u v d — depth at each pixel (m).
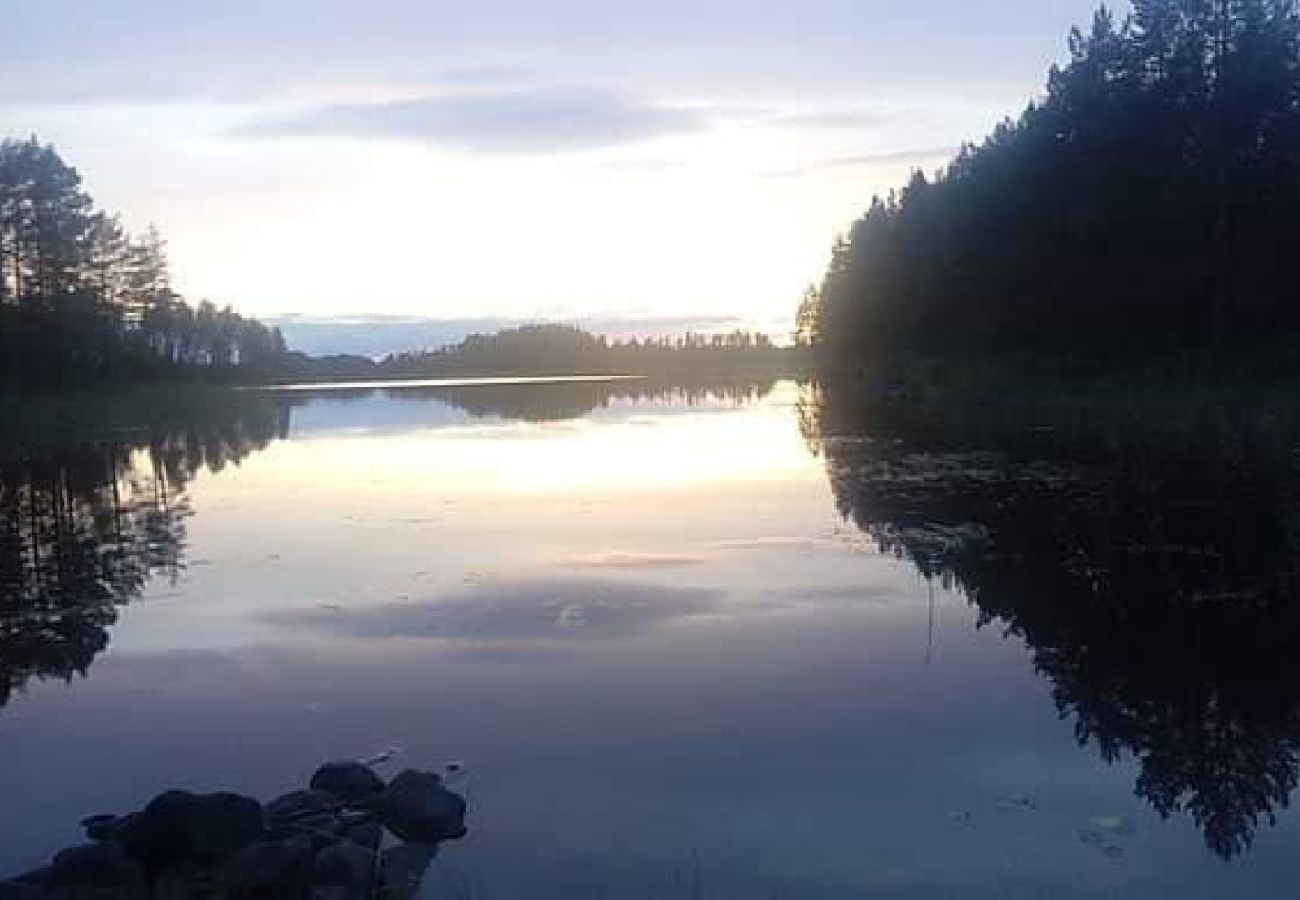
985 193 57.34
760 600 15.40
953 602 14.98
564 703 11.29
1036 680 11.66
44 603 16.66
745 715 10.80
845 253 98.38
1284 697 10.95
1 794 9.47
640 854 8.02
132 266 75.94
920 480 26.92
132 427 57.34
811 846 8.08
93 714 11.42
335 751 10.18
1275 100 40.56
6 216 60.47
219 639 14.21
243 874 7.44
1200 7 42.47
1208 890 7.37
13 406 52.00
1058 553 17.67
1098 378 44.16
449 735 10.46
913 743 9.98
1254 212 41.34
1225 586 15.05
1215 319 41.28
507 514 24.36
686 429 47.72
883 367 72.38
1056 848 7.98
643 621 14.43
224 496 29.64
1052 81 52.06
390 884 7.65
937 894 7.38
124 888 7.50
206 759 10.11
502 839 8.30
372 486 30.72
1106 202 43.06
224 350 119.56
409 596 16.25
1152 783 9.05
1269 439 28.22
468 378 197.38
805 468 30.78
